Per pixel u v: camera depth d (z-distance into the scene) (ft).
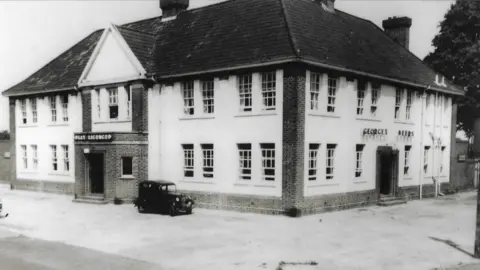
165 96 88.38
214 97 81.30
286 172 71.92
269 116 74.23
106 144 87.97
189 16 100.58
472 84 139.95
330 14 98.32
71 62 114.01
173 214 72.54
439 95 110.11
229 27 87.45
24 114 117.91
